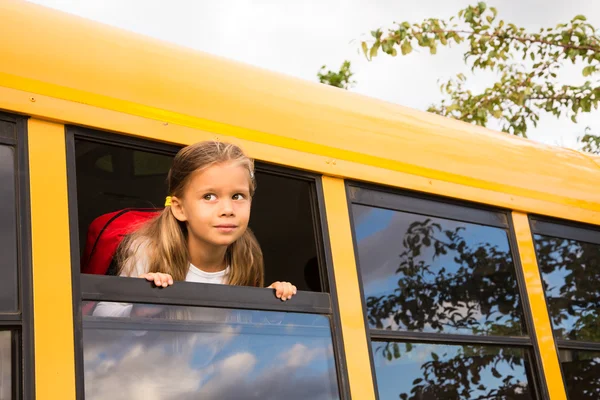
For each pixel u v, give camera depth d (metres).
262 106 3.00
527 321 3.58
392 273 3.18
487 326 3.43
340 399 2.82
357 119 3.29
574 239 3.99
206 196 2.62
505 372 3.43
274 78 3.15
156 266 2.64
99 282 2.39
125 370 2.38
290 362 2.73
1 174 2.31
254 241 2.92
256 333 2.69
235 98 2.95
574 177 4.11
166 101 2.75
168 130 2.72
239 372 2.61
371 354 2.96
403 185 3.31
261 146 2.93
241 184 2.65
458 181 3.53
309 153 3.05
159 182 3.71
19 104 2.40
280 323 2.76
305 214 3.62
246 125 2.92
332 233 3.02
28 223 2.31
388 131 3.38
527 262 3.71
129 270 2.66
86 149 3.40
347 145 3.18
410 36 6.64
